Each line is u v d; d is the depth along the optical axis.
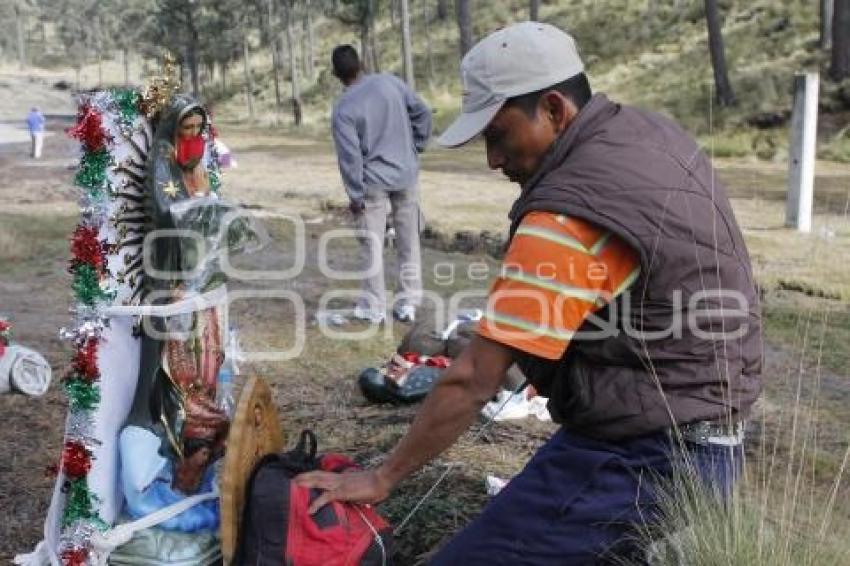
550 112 2.38
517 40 2.37
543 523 2.49
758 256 9.75
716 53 26.66
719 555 2.50
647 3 39.91
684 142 2.42
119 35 91.12
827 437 4.82
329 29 66.62
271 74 63.44
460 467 4.19
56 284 9.09
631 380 2.38
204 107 3.27
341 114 6.77
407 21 35.19
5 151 28.33
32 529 3.90
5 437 4.89
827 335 6.94
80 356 3.06
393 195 7.12
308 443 3.40
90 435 3.08
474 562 2.56
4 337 5.45
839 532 2.89
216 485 3.38
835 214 12.99
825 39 28.61
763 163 21.50
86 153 3.05
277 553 2.77
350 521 2.84
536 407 5.00
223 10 65.38
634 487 2.45
